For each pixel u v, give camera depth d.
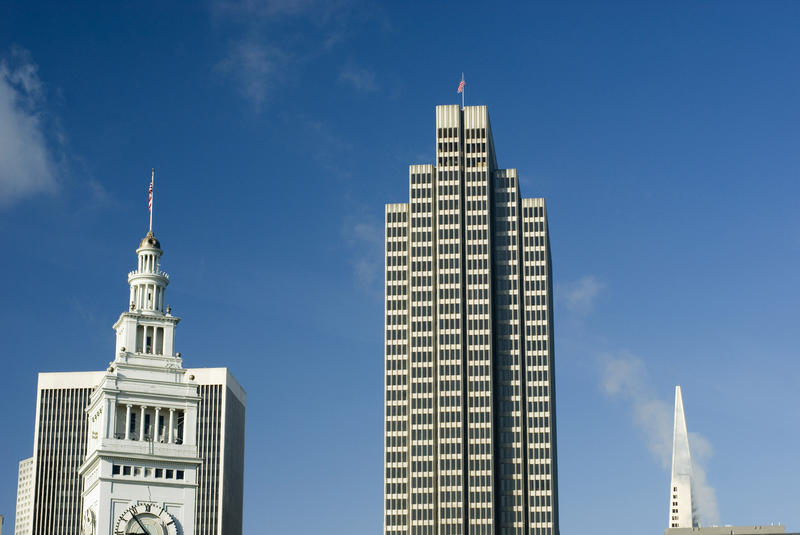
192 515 193.62
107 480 190.25
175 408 197.75
